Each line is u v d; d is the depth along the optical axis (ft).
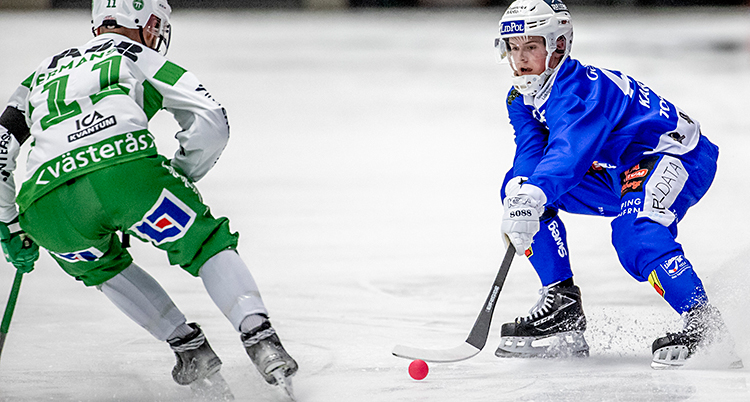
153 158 32.09
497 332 45.29
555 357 40.22
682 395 32.55
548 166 36.65
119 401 33.58
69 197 31.91
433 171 109.50
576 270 59.31
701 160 38.73
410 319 47.80
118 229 33.27
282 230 76.59
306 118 157.69
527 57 38.27
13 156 34.71
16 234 35.37
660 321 45.68
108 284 34.45
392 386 35.19
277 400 33.50
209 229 32.24
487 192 96.32
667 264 36.47
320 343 42.83
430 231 76.48
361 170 110.32
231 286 31.89
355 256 66.28
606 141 38.24
